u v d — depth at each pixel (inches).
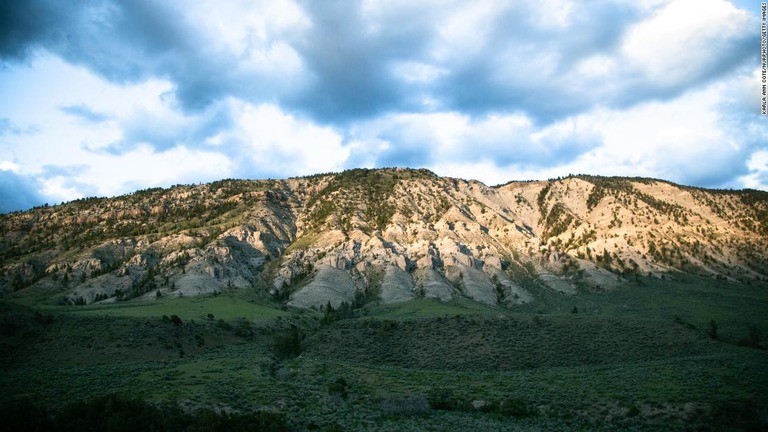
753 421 2390.5
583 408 2682.1
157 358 3863.2
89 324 4207.7
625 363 3917.3
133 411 1955.0
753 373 3102.9
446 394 2913.4
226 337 4909.0
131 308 5944.9
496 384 3326.8
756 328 5649.6
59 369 3230.8
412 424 2402.8
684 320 6269.7
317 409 2487.7
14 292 7696.9
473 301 7726.4
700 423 2407.7
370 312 6840.6
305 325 6048.2
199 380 2827.3
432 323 5191.9
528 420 2593.5
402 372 3789.4
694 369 3312.0
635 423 2474.2
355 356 4537.4
